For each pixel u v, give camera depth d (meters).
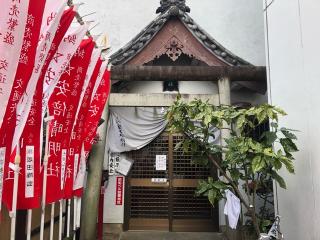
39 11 3.54
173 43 8.70
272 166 5.52
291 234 6.23
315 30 5.33
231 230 8.14
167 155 10.18
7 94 3.18
